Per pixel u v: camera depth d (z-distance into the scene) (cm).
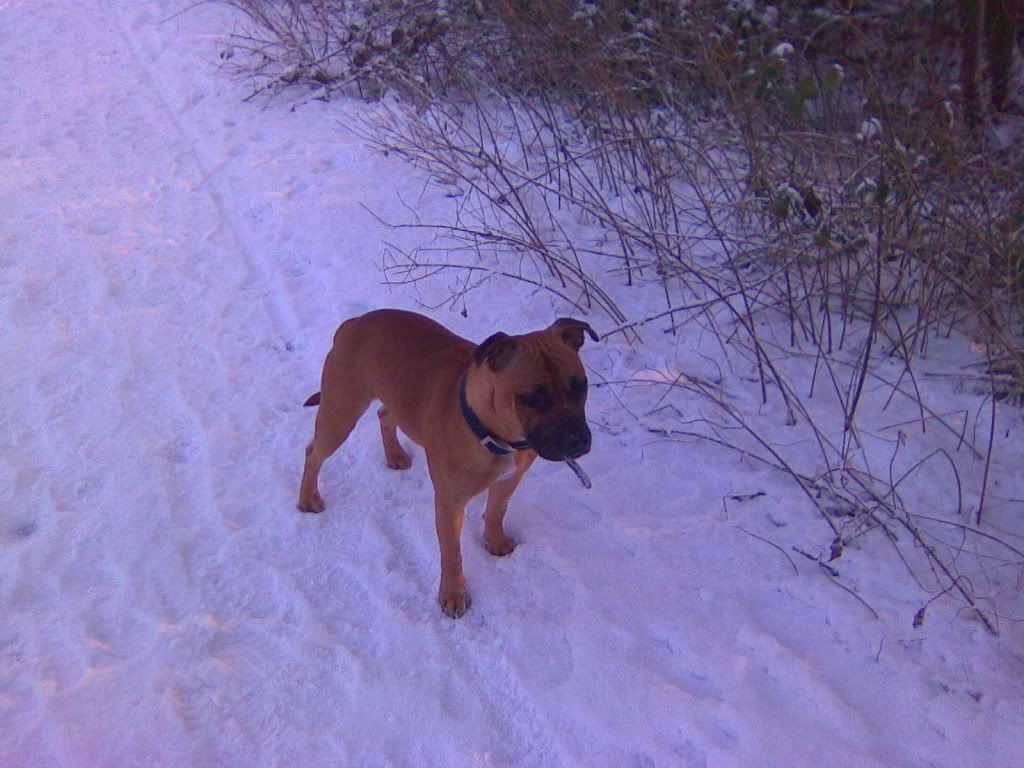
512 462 147
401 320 164
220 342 233
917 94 251
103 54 418
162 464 193
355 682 148
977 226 210
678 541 175
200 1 467
